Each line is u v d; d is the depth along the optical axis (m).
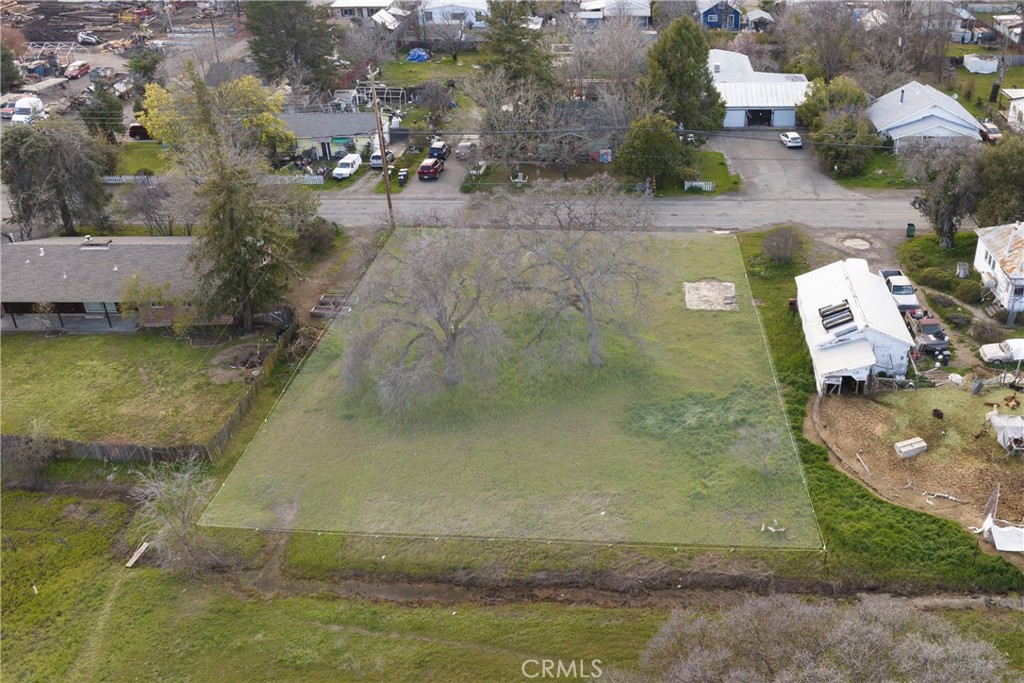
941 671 26.33
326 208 75.50
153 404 50.28
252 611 37.09
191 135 69.75
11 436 45.47
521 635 35.31
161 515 39.66
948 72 99.00
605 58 88.44
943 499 40.00
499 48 80.94
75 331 58.41
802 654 27.23
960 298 55.72
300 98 95.12
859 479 41.50
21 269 59.84
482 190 76.88
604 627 35.41
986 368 48.91
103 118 89.62
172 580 38.78
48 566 40.06
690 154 76.62
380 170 83.69
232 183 52.94
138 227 73.19
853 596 36.00
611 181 62.06
